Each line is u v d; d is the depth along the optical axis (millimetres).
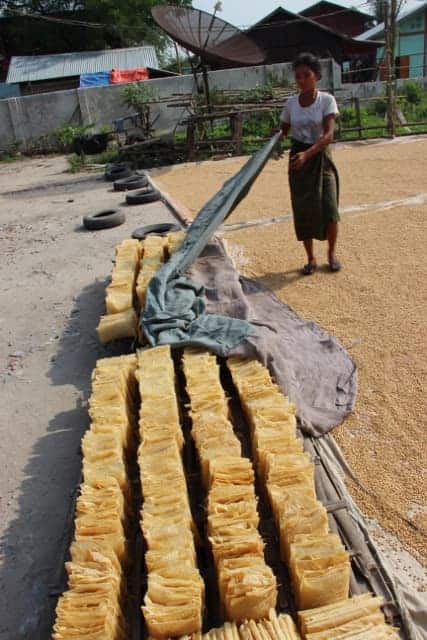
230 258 5867
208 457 2770
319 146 5047
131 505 2855
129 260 5562
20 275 6871
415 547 2658
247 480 2637
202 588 2178
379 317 4742
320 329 4621
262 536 2609
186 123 14062
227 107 14617
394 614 2314
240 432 3311
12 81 28688
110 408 3256
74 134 19469
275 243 6844
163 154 14391
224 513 2428
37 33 35156
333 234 5551
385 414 3572
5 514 3109
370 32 31141
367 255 6055
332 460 3227
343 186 9289
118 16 34250
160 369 3594
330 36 26938
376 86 22141
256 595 2078
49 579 2674
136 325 4555
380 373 3998
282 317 4863
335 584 2156
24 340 5129
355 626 2045
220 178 11602
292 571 2273
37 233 8820
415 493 2949
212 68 17250
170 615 2035
